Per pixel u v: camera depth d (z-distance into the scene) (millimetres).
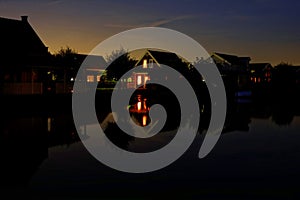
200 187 9352
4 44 33375
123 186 9383
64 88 33562
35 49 35781
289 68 64562
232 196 8688
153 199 8508
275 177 10242
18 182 9523
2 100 25062
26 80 31016
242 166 11508
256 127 20828
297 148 14430
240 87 54812
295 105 37344
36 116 22625
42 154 12898
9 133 16719
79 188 9148
